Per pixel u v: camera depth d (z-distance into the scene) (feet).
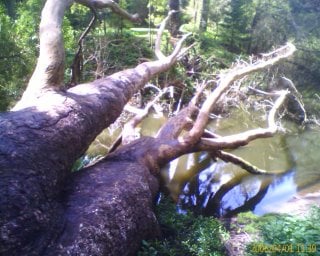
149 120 30.42
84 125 12.79
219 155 22.17
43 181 9.98
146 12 49.62
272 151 27.53
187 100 33.53
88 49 33.55
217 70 36.01
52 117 11.69
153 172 16.08
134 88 18.19
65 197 11.30
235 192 21.11
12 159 9.53
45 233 9.33
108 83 16.31
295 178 23.07
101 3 19.39
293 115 34.63
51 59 14.19
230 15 45.06
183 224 14.80
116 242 10.80
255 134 20.89
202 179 22.43
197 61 37.24
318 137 31.14
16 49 17.93
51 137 11.01
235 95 34.68
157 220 14.26
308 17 41.04
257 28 43.70
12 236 8.47
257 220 16.51
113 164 14.39
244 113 34.40
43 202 9.72
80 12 36.42
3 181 9.00
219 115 33.22
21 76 18.15
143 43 38.78
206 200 20.01
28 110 11.73
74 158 12.26
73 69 21.89
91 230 10.18
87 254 9.66
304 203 19.08
